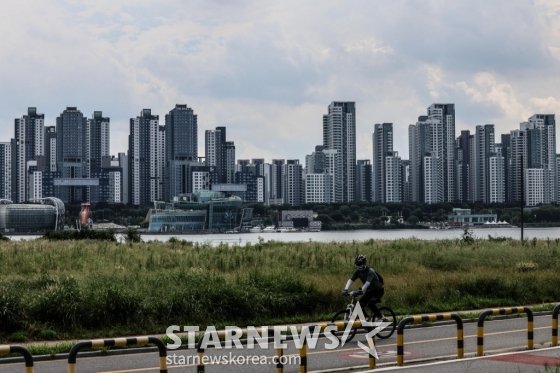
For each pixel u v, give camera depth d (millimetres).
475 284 35906
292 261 44188
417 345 22500
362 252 51688
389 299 31953
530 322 20953
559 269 45125
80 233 84562
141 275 32562
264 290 29188
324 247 58062
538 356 19781
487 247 59375
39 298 24750
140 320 25156
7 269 39938
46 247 55406
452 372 17516
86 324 24562
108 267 39594
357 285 32688
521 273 41406
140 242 75125
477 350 19781
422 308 31250
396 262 44594
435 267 45562
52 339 23406
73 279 27422
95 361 19750
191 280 30016
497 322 28500
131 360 19922
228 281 30297
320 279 34375
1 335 23109
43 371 18359
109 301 25125
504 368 17984
